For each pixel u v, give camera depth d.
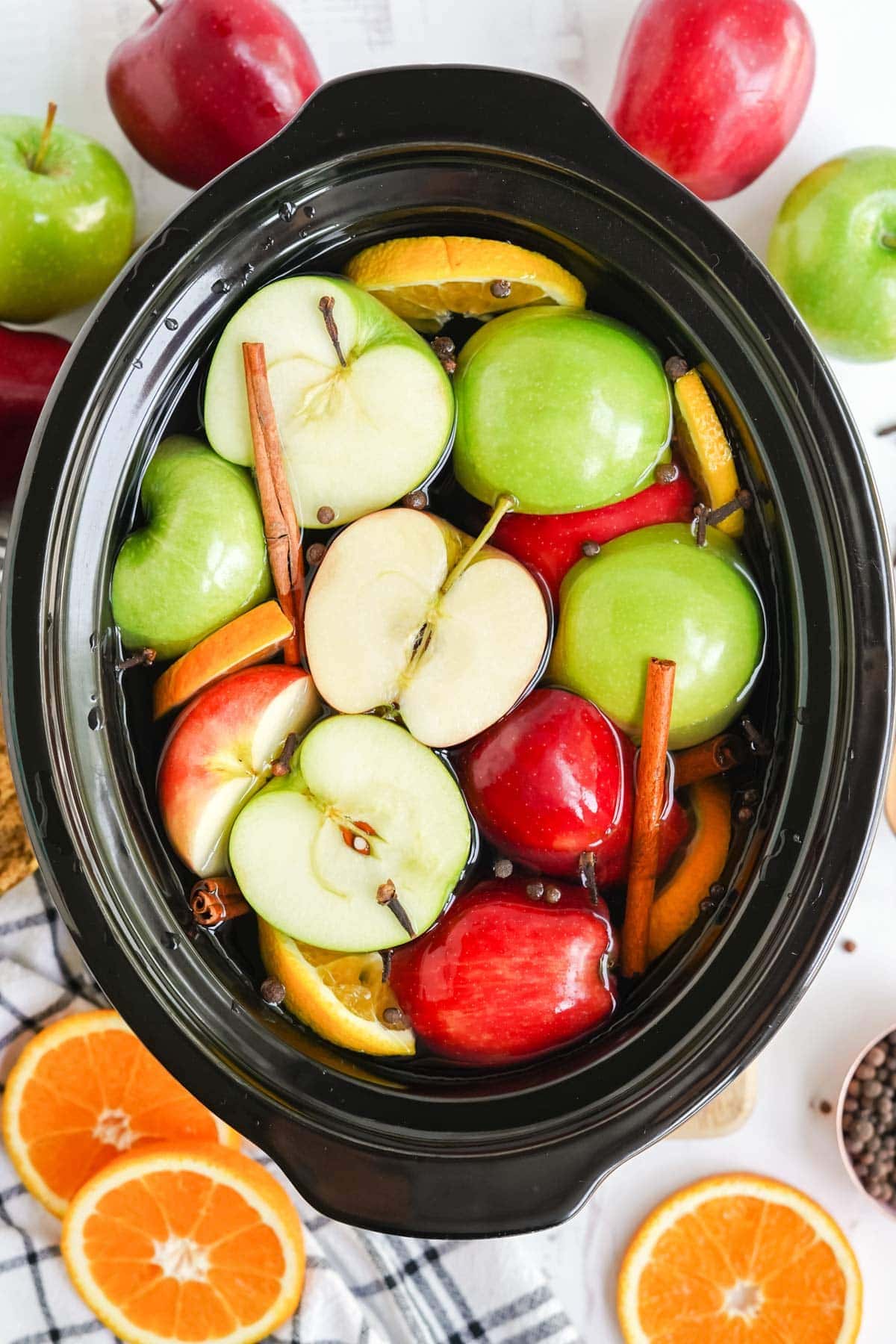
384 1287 0.79
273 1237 0.78
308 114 0.59
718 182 0.74
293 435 0.62
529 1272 0.78
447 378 0.62
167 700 0.63
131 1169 0.78
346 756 0.62
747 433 0.61
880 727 0.59
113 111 0.72
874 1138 0.78
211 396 0.62
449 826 0.62
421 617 0.62
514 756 0.62
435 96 0.59
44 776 0.59
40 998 0.79
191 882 0.63
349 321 0.61
